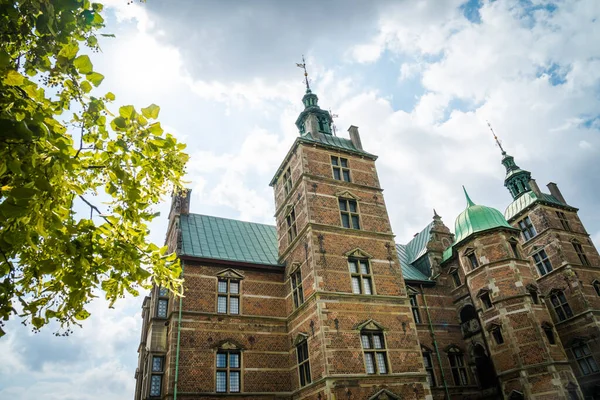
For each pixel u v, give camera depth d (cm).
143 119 459
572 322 2967
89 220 476
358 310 1931
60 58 410
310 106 2873
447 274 2941
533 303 2419
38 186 343
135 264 490
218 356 1928
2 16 392
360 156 2603
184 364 1822
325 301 1881
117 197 491
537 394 2161
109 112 449
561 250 3203
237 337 2011
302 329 1980
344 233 2175
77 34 457
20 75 364
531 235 3494
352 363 1764
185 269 2100
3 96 356
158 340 1970
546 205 3488
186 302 1992
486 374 2611
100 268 484
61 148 375
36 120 353
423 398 1812
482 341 2527
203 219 2680
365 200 2402
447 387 2406
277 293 2269
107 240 508
